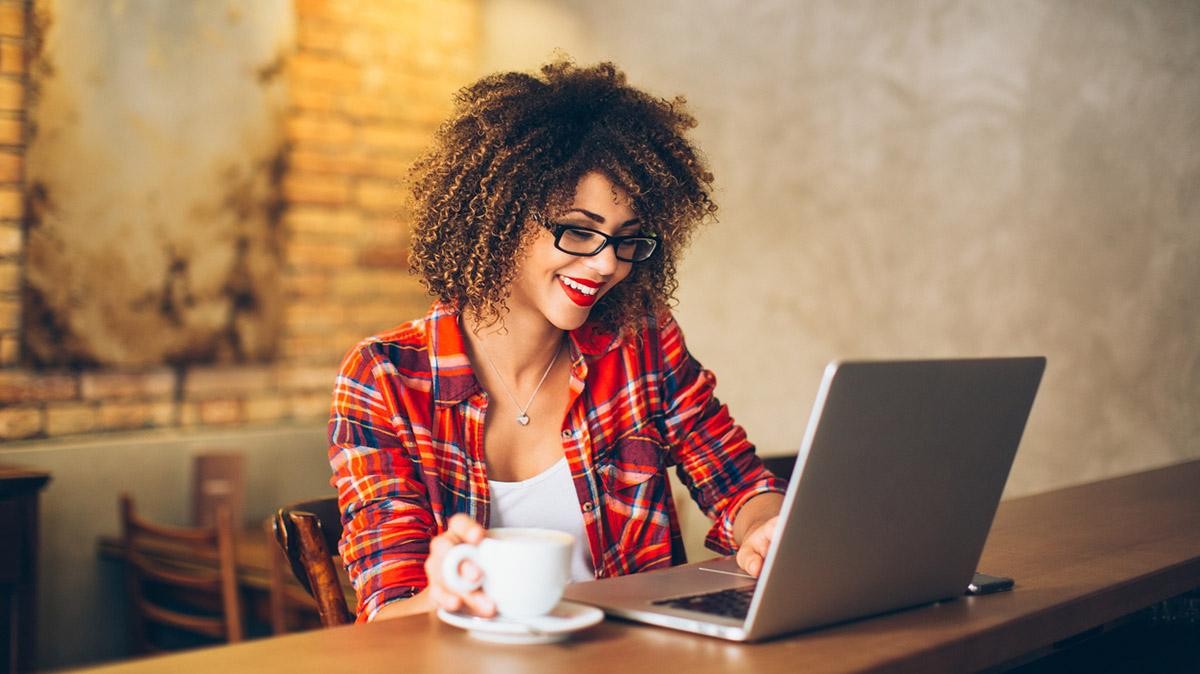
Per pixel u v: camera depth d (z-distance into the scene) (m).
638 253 1.54
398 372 1.49
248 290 4.02
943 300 3.61
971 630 1.07
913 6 3.65
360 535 1.32
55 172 3.55
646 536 1.65
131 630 3.45
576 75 1.61
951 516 1.14
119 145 3.68
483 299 1.51
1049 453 3.40
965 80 3.54
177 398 3.87
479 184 1.52
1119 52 3.23
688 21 4.23
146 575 3.44
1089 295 3.31
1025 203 3.42
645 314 1.68
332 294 4.27
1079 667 1.55
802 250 3.94
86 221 3.62
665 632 1.03
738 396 4.13
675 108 1.67
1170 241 3.15
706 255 4.20
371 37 4.35
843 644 1.01
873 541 1.06
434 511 1.45
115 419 3.71
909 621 1.10
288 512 1.38
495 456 1.57
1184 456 3.14
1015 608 1.17
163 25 3.76
